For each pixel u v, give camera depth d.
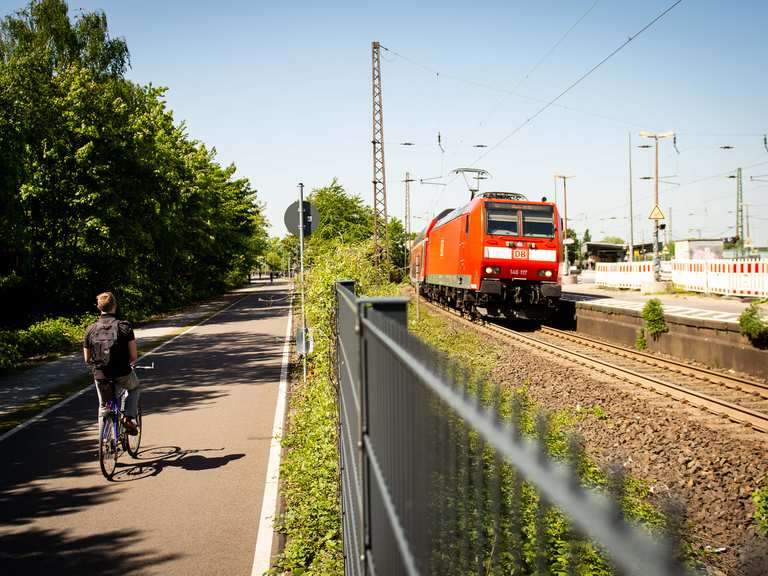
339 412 5.56
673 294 30.19
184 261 38.41
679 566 0.70
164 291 35.16
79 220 25.69
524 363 14.41
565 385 11.91
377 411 2.56
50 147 24.47
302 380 12.05
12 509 5.89
